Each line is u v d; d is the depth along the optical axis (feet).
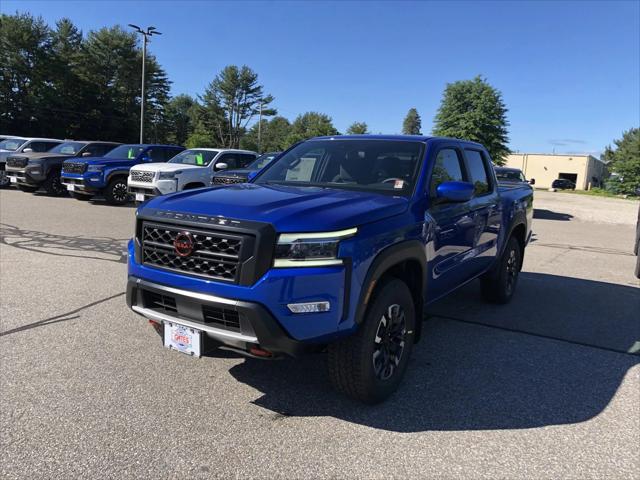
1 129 181.78
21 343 13.75
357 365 10.26
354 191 12.59
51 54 193.06
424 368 13.39
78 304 17.28
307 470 8.71
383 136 14.69
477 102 116.47
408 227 11.28
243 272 9.08
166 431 9.74
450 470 8.89
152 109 231.09
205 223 9.53
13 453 8.82
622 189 193.57
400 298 11.09
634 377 13.32
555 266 29.22
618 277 26.63
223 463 8.80
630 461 9.37
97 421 9.98
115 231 32.83
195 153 46.09
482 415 10.93
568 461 9.31
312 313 9.25
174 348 10.12
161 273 10.06
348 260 9.48
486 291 19.71
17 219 36.42
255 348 9.42
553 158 268.41
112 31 216.33
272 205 9.98
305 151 14.99
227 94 307.58
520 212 20.01
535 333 16.65
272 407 10.87
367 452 9.34
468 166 15.93
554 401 11.73
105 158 47.93
